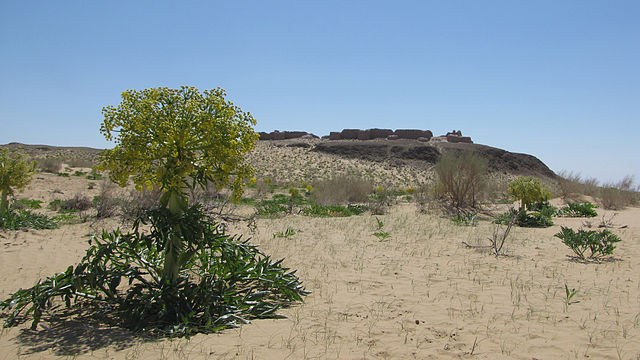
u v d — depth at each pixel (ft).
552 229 41.88
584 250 27.14
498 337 13.96
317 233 36.55
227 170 14.35
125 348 12.26
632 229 40.42
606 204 70.13
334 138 325.83
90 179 83.92
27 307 15.96
